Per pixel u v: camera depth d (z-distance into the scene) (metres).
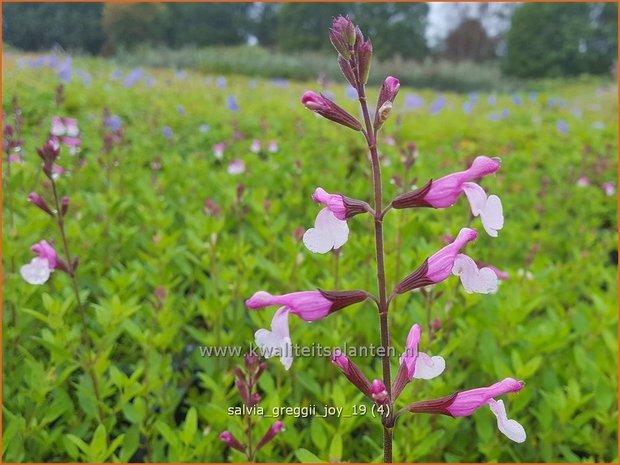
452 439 3.62
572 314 4.45
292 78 30.11
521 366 3.31
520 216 7.48
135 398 3.67
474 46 49.72
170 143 10.18
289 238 4.43
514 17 38.81
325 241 1.95
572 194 8.34
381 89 1.95
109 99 13.30
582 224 7.21
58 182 6.58
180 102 14.27
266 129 10.00
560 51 37.44
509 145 10.76
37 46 32.53
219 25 40.94
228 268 4.66
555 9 37.59
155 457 3.37
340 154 8.88
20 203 5.72
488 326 3.87
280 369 3.80
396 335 4.03
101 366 3.40
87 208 6.04
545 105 19.22
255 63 30.75
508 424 2.00
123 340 4.57
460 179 1.97
